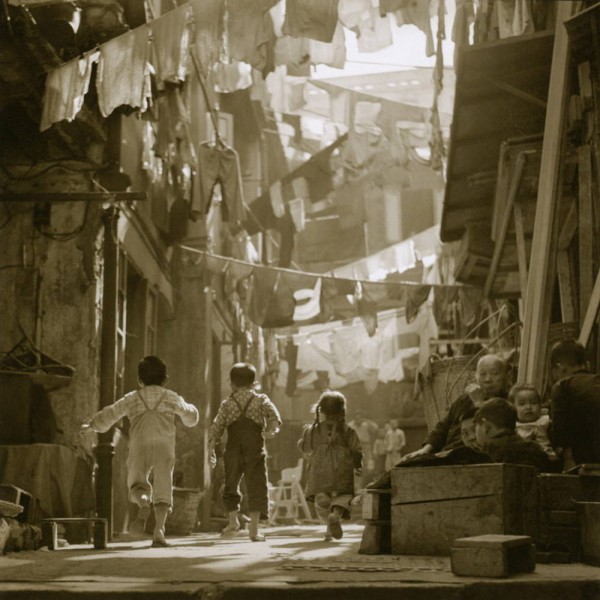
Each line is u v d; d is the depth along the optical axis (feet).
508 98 38.86
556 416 21.62
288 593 13.88
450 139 42.11
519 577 15.34
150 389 30.50
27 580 15.38
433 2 33.24
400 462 21.30
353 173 66.54
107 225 35.32
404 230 73.61
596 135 31.76
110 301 34.71
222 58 29.76
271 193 69.00
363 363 88.63
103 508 33.30
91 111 39.68
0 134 41.16
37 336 40.22
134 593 13.96
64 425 39.40
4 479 32.96
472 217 50.52
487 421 22.13
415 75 62.44
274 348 84.43
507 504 19.62
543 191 34.17
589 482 20.33
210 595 14.01
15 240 40.83
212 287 64.39
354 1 33.88
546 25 40.65
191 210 55.83
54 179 41.52
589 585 14.83
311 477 31.40
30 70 33.99
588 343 29.09
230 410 33.24
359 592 13.91
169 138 44.86
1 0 30.83
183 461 59.72
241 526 43.14
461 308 63.31
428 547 20.53
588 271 31.96
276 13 31.42
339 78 63.62
